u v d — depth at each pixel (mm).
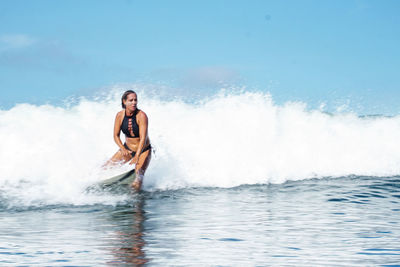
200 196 19891
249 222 14562
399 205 17656
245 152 26844
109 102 30719
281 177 24688
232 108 30172
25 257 10453
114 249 11188
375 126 32125
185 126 28719
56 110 29344
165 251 11008
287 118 30875
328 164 27016
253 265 9828
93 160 24109
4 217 15562
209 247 11398
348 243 11781
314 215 15711
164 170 24078
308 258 10383
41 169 22484
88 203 17984
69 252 10906
